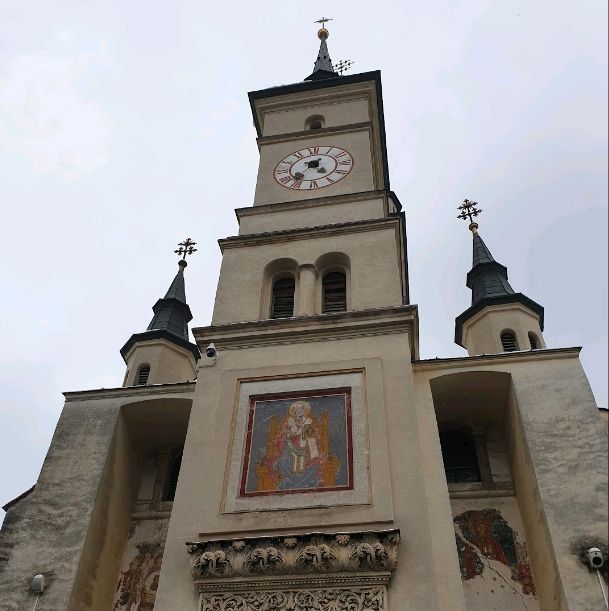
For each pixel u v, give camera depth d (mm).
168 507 23344
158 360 32656
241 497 18938
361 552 16875
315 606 16562
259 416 20812
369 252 26234
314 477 19078
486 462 22719
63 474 22016
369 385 20984
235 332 23547
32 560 20000
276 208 29328
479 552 20531
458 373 22312
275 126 35938
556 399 21250
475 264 34438
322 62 47188
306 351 22562
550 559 18188
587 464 19484
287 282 26812
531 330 30703
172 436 24875
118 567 21891
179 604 17219
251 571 17141
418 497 18281
